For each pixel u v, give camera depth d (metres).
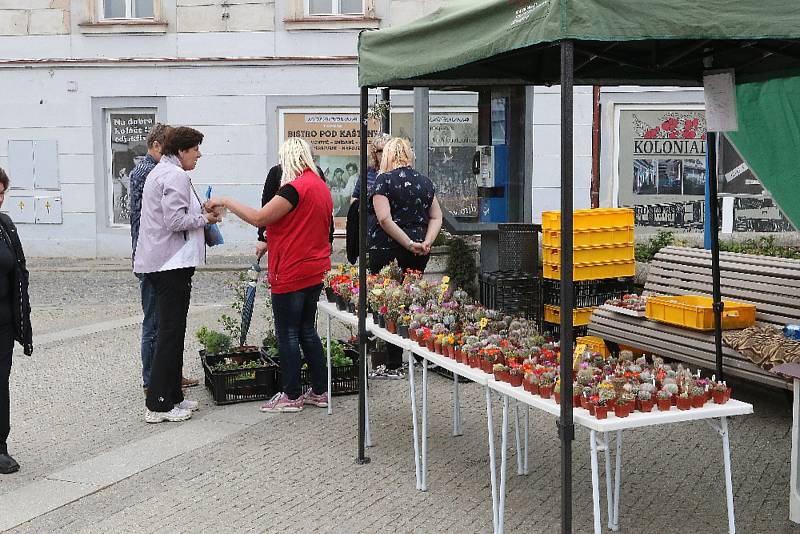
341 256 15.81
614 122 15.30
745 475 5.16
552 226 8.01
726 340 6.05
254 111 16.36
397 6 15.96
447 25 4.39
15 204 16.97
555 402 3.94
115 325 10.30
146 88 16.48
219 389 6.74
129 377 7.76
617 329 7.12
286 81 16.25
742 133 6.63
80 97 16.66
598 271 8.07
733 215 13.44
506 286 7.95
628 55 5.40
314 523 4.56
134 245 6.77
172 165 6.20
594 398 3.78
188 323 10.30
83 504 4.90
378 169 7.59
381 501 4.84
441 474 5.25
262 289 12.90
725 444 3.95
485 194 9.15
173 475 5.30
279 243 6.29
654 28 3.51
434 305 5.33
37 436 6.13
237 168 16.50
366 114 5.46
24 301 5.40
